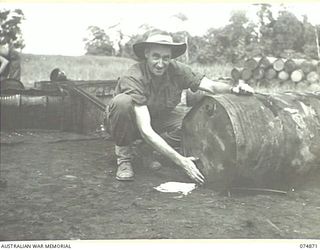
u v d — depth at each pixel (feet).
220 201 6.49
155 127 7.18
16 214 6.36
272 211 6.35
